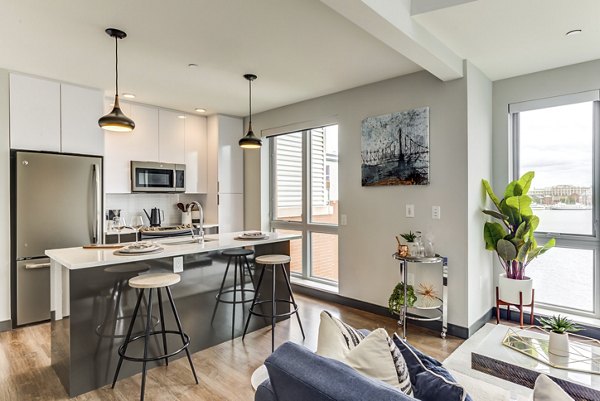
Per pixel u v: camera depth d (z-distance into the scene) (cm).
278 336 315
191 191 488
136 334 251
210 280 296
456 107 304
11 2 209
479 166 323
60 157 353
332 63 309
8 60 304
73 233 361
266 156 501
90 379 229
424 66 272
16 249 331
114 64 312
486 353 198
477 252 320
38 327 337
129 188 425
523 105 334
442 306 309
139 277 238
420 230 329
